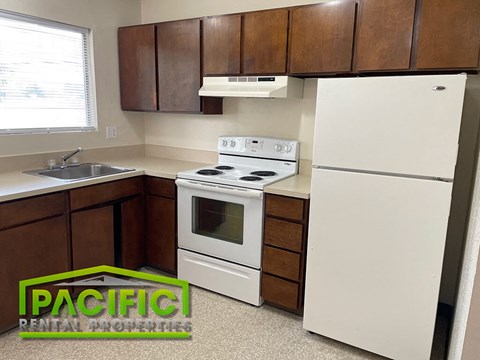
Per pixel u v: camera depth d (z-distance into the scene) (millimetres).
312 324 2213
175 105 3033
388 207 1863
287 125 2877
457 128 1660
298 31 2375
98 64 3168
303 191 2244
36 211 2213
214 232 2672
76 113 3121
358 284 2014
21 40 2678
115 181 2707
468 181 2283
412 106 1730
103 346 2125
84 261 2568
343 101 1889
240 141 3021
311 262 2137
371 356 2088
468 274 1376
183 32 2863
